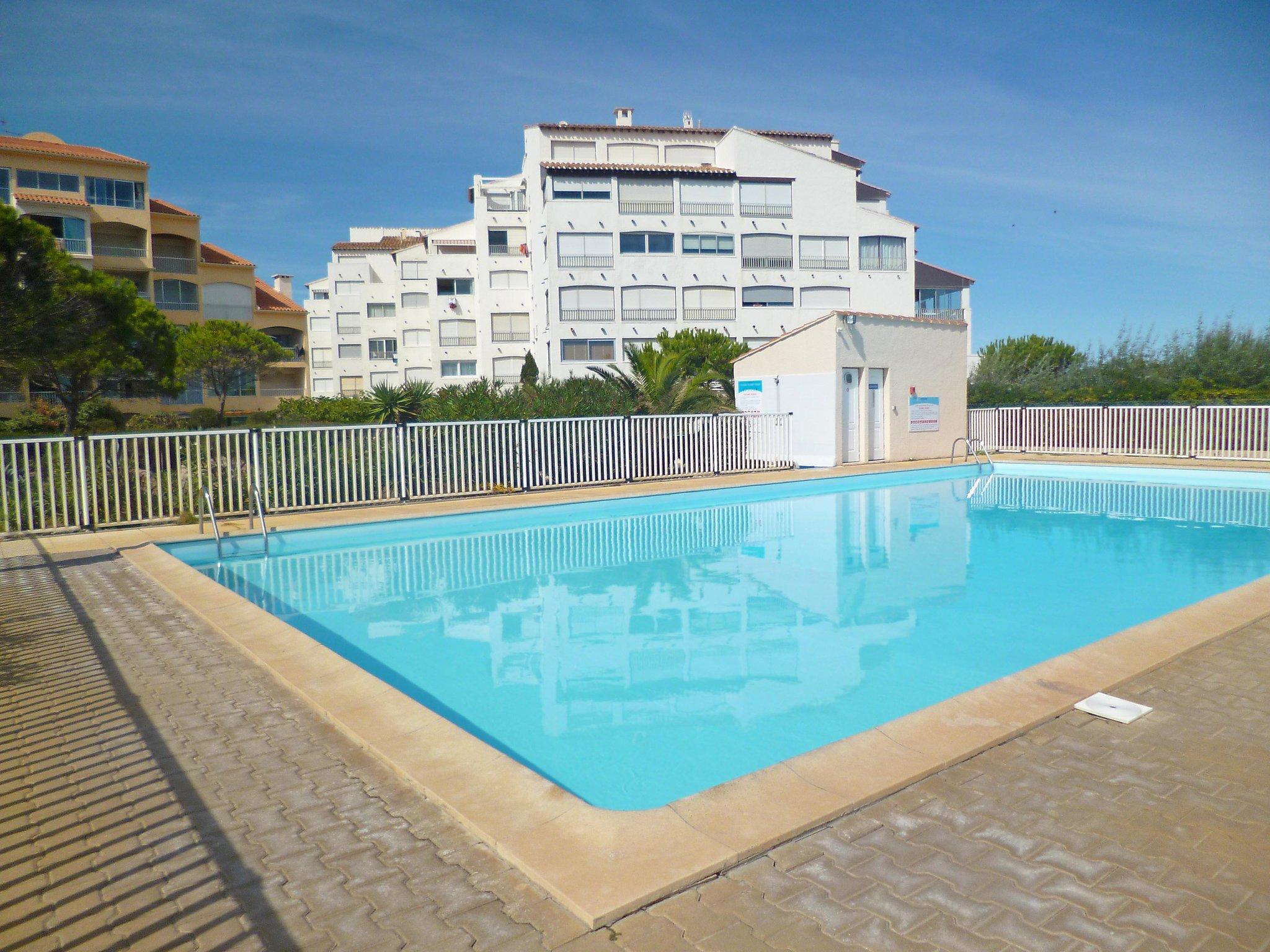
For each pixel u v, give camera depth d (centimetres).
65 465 1176
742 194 4438
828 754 349
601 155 4881
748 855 275
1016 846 280
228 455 1206
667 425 1639
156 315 3459
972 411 2369
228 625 605
